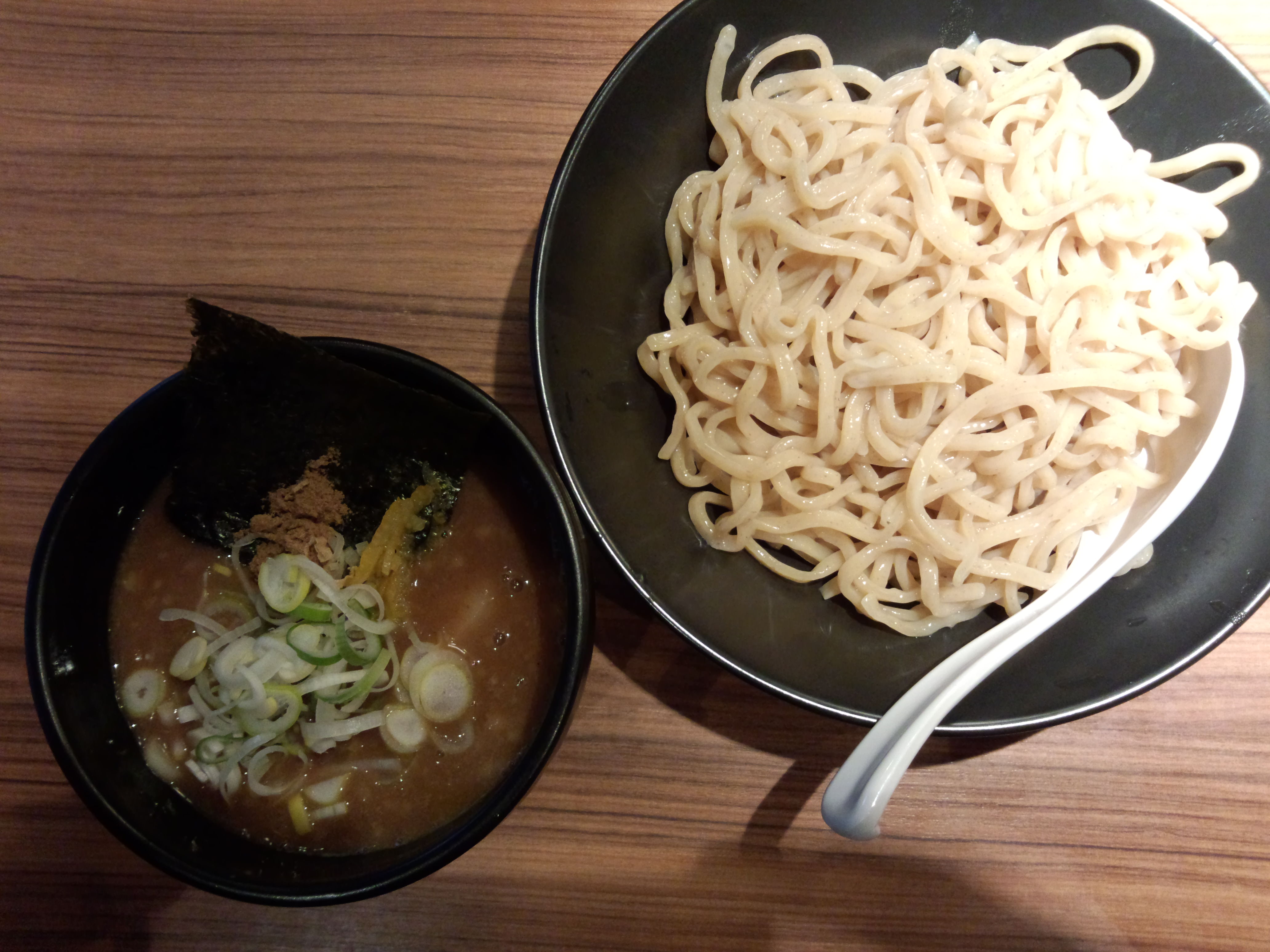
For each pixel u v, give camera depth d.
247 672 0.26
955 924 0.29
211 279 0.31
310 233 0.32
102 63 0.32
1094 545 0.30
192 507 0.27
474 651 0.27
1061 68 0.30
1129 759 0.29
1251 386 0.29
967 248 0.29
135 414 0.25
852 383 0.29
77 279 0.31
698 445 0.29
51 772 0.29
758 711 0.29
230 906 0.29
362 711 0.27
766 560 0.30
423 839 0.25
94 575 0.26
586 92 0.32
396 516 0.27
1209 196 0.29
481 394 0.25
